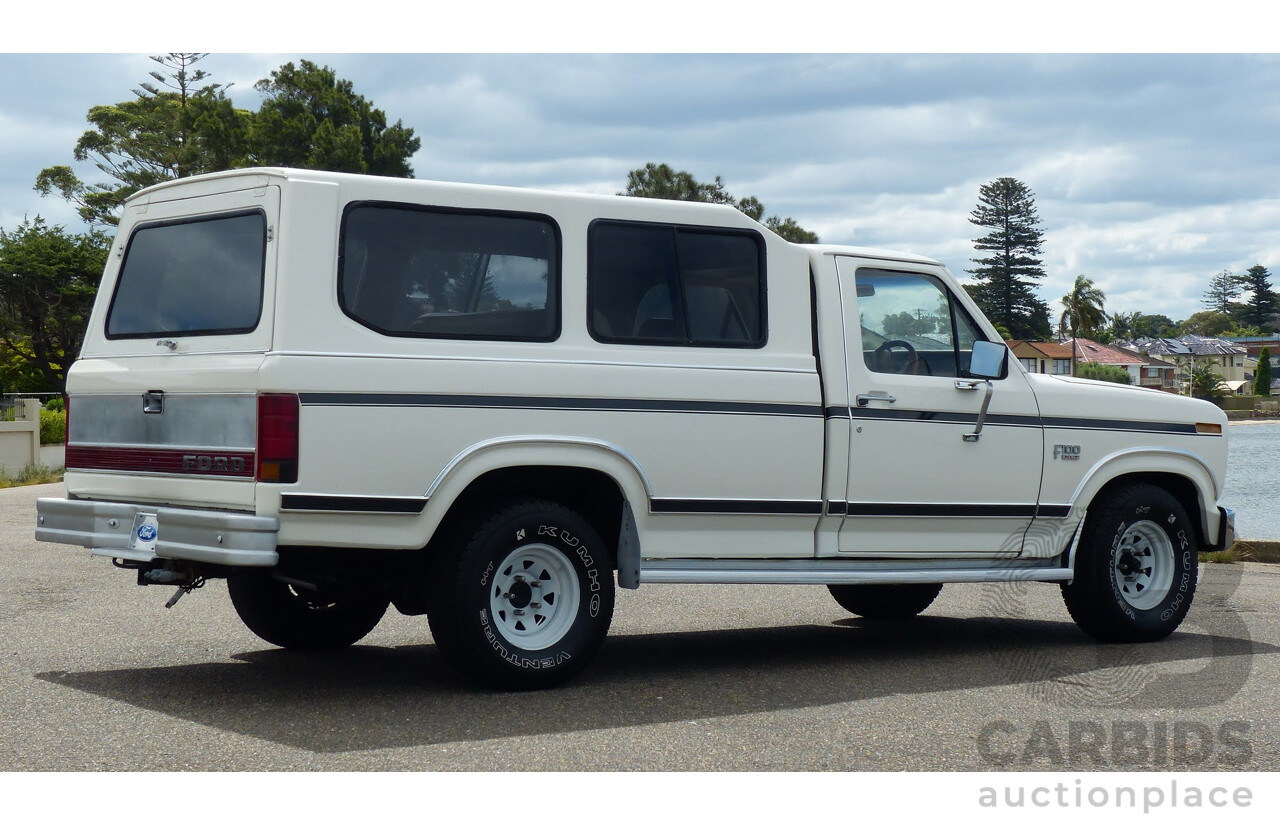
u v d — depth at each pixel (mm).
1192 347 163375
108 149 57656
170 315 6266
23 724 5535
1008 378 7688
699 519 6750
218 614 8617
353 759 5039
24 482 26516
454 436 5988
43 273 53625
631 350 6523
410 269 6012
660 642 7930
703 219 6820
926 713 5980
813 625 8711
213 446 5848
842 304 7219
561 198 6434
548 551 6293
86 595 9352
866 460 7160
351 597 6438
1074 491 7840
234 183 6082
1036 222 101500
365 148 44906
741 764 5059
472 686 6398
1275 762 5238
